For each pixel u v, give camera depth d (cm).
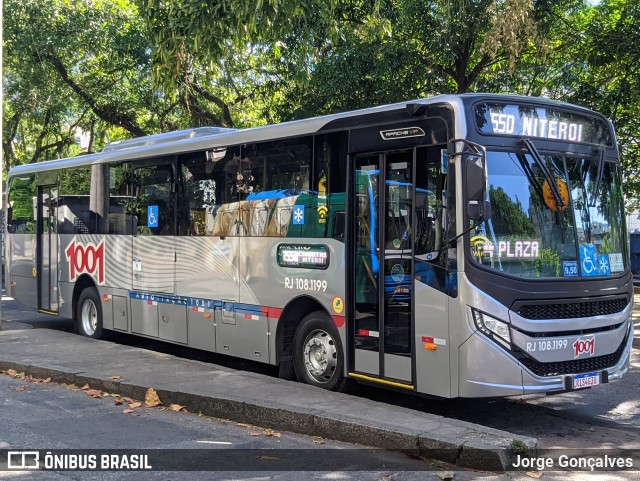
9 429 660
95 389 819
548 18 1510
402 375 688
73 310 1262
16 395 805
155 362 916
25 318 1575
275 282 841
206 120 2238
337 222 764
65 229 1287
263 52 1798
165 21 957
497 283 624
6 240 1486
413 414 634
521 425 694
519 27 1216
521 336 622
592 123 728
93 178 1205
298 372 816
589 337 664
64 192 1293
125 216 1118
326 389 768
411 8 1471
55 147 3238
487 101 660
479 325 619
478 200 612
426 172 673
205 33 920
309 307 826
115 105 2303
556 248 667
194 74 1967
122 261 1125
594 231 700
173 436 637
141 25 2023
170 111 2403
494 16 1241
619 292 704
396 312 697
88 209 1219
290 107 1869
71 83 2233
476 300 620
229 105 2273
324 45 1625
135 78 2233
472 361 619
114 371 855
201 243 960
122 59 2106
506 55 1622
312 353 802
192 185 985
